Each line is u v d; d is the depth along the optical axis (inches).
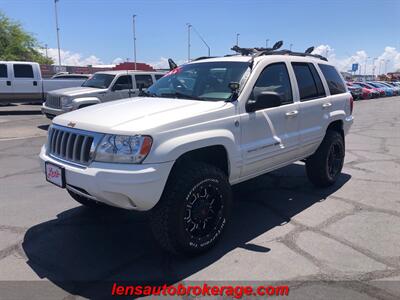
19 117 618.8
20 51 1902.1
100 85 494.0
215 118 151.3
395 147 375.9
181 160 147.2
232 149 155.9
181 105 154.6
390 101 1312.7
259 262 144.5
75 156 141.2
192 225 144.6
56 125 156.2
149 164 129.2
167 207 135.9
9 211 196.2
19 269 140.3
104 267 141.9
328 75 233.1
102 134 134.0
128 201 131.7
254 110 167.5
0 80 644.7
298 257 148.0
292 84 196.4
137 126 131.9
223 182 151.1
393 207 202.1
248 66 176.1
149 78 520.4
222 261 145.4
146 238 165.6
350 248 155.5
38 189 233.1
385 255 149.6
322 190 230.5
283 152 186.9
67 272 138.5
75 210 197.8
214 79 176.9
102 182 128.7
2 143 386.3
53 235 168.6
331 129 235.3
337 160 238.1
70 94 451.5
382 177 260.7
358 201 211.3
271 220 184.7
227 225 161.8
